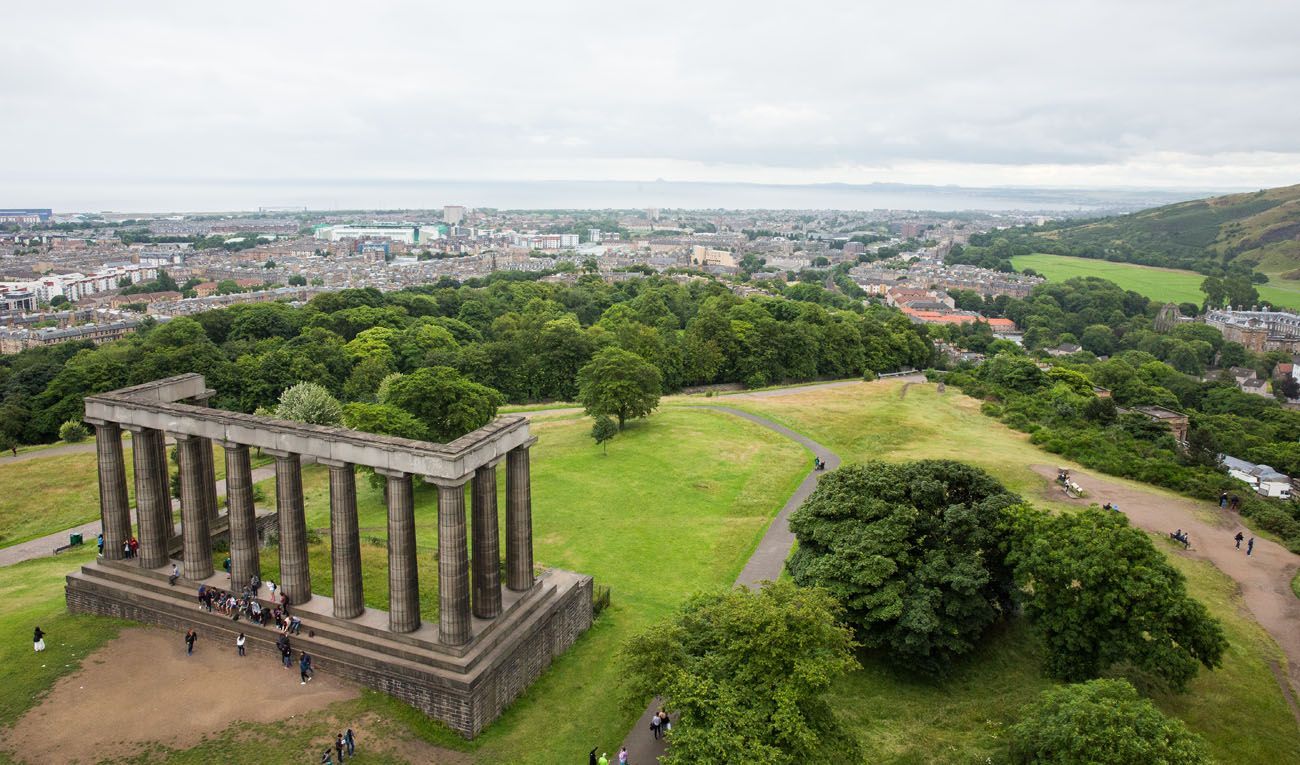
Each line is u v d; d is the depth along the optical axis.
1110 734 44.59
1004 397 161.12
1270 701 61.16
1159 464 111.88
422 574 74.81
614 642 68.31
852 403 159.50
